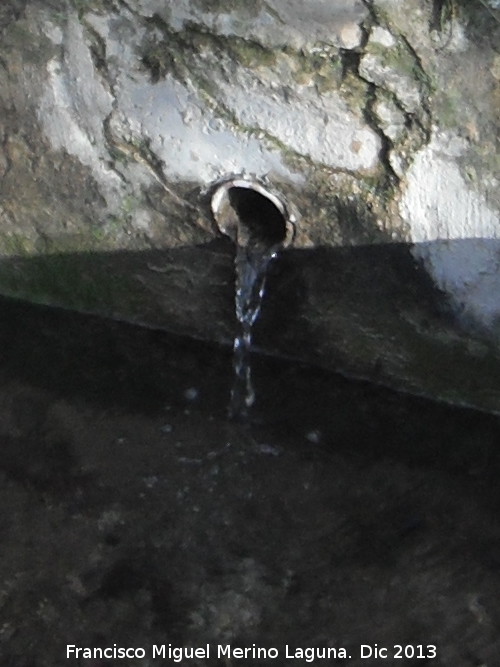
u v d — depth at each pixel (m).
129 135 2.55
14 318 3.01
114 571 2.56
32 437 2.80
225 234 2.67
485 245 2.40
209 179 2.57
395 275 2.57
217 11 2.25
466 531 2.61
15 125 2.63
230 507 2.67
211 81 2.38
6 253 2.92
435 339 2.66
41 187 2.73
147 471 2.73
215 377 2.90
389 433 2.78
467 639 2.44
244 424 2.81
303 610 2.49
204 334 2.96
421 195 2.39
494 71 2.12
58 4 2.38
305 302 2.74
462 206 2.37
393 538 2.61
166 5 2.29
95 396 2.87
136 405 2.85
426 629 2.46
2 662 2.42
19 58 2.51
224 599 2.51
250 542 2.61
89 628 2.47
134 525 2.64
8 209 2.81
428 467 2.72
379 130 2.32
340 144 2.38
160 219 2.70
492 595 2.50
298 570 2.56
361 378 2.87
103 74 2.46
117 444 2.78
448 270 2.49
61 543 2.61
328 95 2.31
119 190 2.67
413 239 2.47
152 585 2.54
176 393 2.87
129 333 2.98
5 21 2.45
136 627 2.47
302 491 2.69
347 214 2.50
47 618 2.49
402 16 2.12
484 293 2.50
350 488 2.69
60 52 2.47
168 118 2.48
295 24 2.21
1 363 2.93
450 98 2.20
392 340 2.73
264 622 2.48
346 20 2.16
